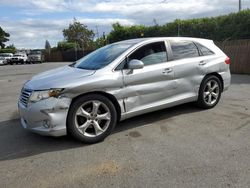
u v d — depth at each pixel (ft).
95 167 12.87
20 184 11.68
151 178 11.73
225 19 68.33
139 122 18.93
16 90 36.45
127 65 16.94
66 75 16.08
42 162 13.60
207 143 15.10
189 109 21.57
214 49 22.03
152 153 14.11
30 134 17.49
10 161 13.85
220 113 20.45
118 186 11.23
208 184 11.10
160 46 18.80
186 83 19.70
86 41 206.59
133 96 17.07
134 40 19.20
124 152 14.37
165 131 17.17
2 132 18.15
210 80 21.24
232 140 15.39
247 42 49.01
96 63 17.53
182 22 79.15
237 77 42.60
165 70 18.38
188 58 19.98
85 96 15.37
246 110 21.16
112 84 16.07
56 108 14.64
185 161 13.10
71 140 16.19
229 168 12.30
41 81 15.66
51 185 11.51
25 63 136.46
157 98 18.20
